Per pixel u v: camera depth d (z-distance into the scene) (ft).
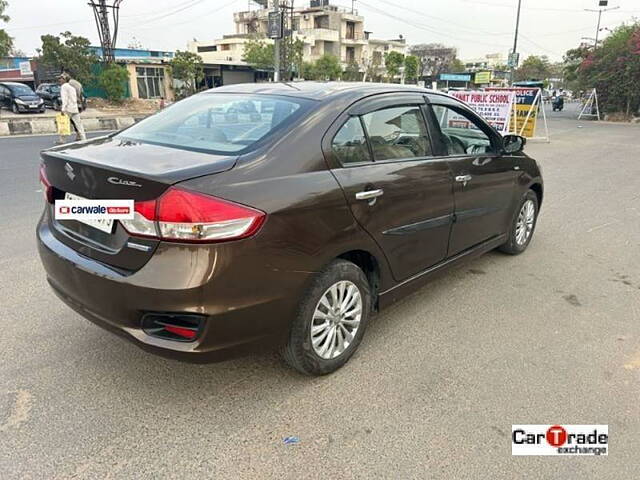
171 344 7.66
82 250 8.50
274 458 7.56
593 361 10.48
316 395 9.10
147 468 7.30
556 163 39.40
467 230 13.10
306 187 8.45
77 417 8.34
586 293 14.05
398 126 10.89
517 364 10.30
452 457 7.67
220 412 8.57
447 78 163.63
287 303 8.36
